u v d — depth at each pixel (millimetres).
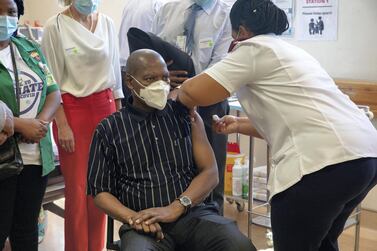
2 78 2115
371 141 1851
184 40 2854
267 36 1943
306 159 1796
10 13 2150
